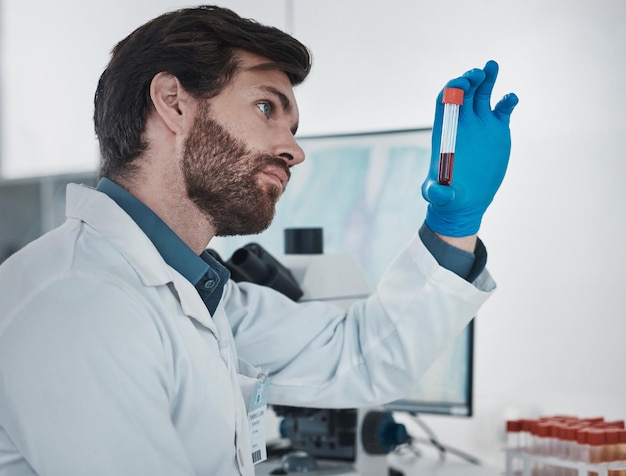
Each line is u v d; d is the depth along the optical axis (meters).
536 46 1.87
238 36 1.11
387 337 1.30
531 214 1.88
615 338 1.74
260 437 1.24
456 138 1.15
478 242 1.24
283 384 1.38
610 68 1.75
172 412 1.01
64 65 2.96
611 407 1.74
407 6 2.07
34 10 3.01
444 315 1.23
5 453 0.95
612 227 1.75
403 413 2.12
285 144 1.12
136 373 0.92
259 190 1.10
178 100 1.09
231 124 1.09
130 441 0.89
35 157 3.06
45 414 0.88
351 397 1.35
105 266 1.00
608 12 1.75
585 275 1.79
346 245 1.92
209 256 1.24
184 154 1.09
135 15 2.71
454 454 1.98
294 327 1.40
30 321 0.92
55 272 0.98
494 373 1.94
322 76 2.23
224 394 1.05
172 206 1.12
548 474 1.45
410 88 2.07
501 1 1.92
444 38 2.01
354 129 2.17
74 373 0.89
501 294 1.93
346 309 1.71
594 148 1.78
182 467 0.93
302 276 1.67
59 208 2.99
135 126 1.11
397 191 1.86
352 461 1.71
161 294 1.04
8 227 3.06
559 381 1.83
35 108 3.05
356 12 2.16
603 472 1.31
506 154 1.19
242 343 1.39
